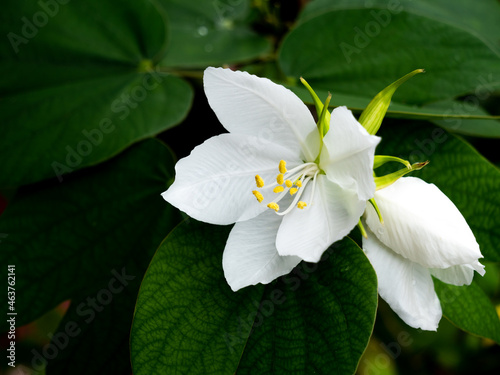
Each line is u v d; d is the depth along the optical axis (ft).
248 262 0.74
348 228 0.71
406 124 0.86
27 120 0.95
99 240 0.89
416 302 0.75
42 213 0.90
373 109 0.74
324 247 0.72
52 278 0.88
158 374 0.73
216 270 0.78
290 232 0.74
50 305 0.86
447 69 0.96
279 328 0.76
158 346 0.74
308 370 0.73
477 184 0.83
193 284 0.77
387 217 0.74
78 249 0.89
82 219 0.90
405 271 0.75
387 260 0.76
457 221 0.72
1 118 0.95
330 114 0.76
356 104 0.89
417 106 0.95
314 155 0.77
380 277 0.75
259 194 0.74
